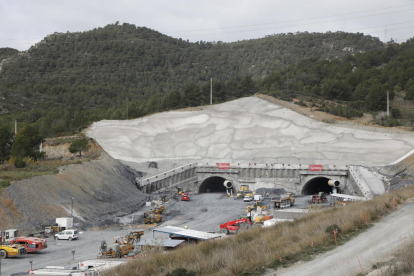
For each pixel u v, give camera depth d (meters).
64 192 81.56
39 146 123.25
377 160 120.25
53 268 37.72
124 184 105.00
